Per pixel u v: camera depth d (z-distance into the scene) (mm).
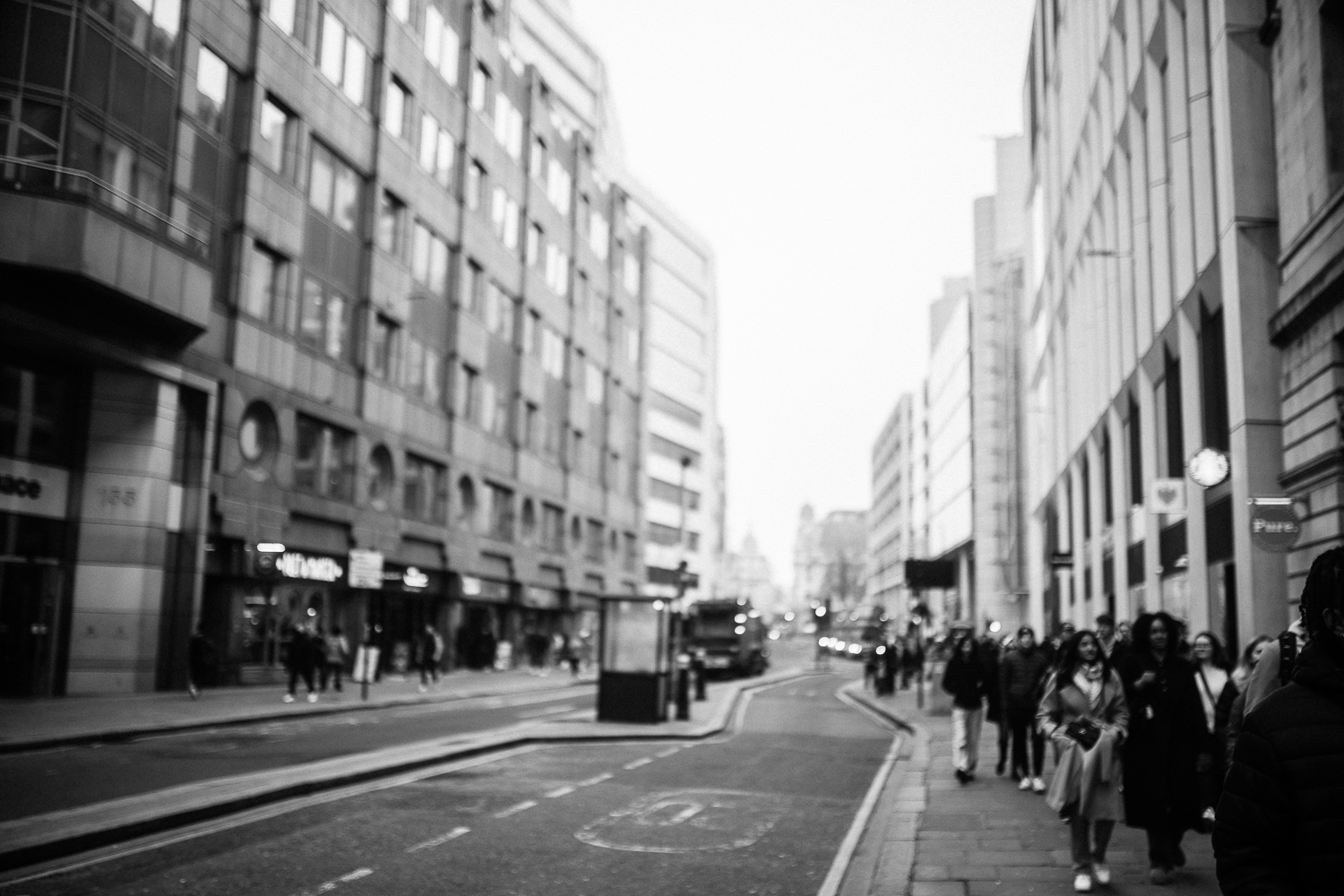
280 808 12359
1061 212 45531
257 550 28062
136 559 26844
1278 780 3074
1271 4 20438
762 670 68688
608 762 18156
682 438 114875
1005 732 16422
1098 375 37312
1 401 24766
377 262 40062
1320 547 16891
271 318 33781
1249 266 20094
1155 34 27859
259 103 32500
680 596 32750
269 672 33469
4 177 22859
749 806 13688
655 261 110000
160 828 10820
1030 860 9984
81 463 26531
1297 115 18312
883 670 41125
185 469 29172
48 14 23625
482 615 53812
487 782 15086
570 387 64625
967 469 86562
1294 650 7871
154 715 22156
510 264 54812
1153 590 29359
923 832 11461
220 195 30906
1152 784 8773
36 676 25359
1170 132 26391
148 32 26562
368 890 8703
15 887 8461
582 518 67125
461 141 48375
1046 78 49750
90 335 25125
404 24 42531
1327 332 16812
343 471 38281
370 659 29594
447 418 46938
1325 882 2963
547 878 9305
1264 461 19594
